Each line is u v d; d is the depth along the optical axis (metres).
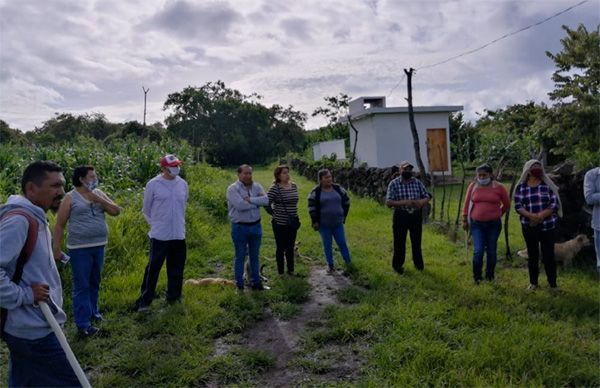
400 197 7.25
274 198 7.34
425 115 21.70
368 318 5.33
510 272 7.25
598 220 5.76
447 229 10.30
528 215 6.20
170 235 5.88
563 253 7.21
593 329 4.89
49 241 3.05
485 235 6.73
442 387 3.88
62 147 15.69
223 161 52.78
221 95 55.28
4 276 2.70
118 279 6.86
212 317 5.54
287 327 5.41
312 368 4.38
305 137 54.53
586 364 4.10
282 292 6.46
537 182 6.31
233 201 6.46
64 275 6.38
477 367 4.13
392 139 21.59
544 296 5.89
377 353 4.53
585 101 15.42
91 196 5.27
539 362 4.12
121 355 4.71
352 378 4.19
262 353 4.60
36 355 2.90
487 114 27.52
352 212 13.01
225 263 8.37
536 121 16.81
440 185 19.47
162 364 4.43
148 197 5.89
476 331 4.88
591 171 5.81
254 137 53.25
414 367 4.16
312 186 21.48
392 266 7.45
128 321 5.55
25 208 2.88
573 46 15.81
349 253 8.12
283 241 7.41
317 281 7.18
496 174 9.25
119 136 47.97
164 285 6.73
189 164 18.92
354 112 23.56
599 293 5.98
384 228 10.98
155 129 52.84
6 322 2.85
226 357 4.57
